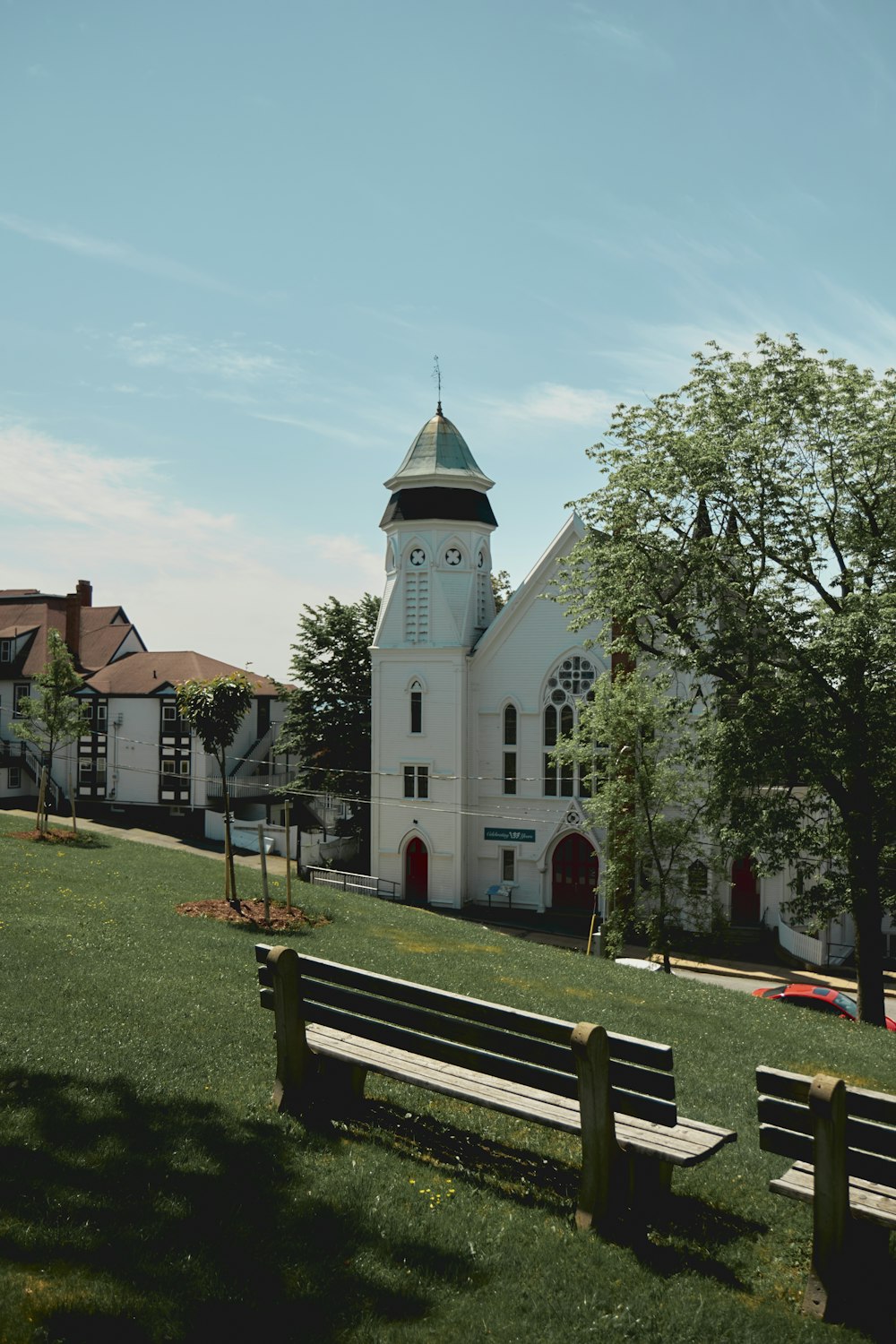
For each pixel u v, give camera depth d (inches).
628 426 1180.5
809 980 1609.3
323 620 2470.5
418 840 2186.3
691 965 1724.9
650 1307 229.6
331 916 923.4
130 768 2522.1
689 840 1530.5
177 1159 283.7
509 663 2138.3
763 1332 222.8
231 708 898.7
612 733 1508.4
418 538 2188.7
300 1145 302.0
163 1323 207.5
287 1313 214.8
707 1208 286.5
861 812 1069.1
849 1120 243.4
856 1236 249.1
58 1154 281.1
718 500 1101.1
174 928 752.3
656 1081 259.8
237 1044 413.1
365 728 2421.3
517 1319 221.8
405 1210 266.2
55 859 1101.7
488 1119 346.0
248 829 2332.7
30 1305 209.0
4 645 2667.3
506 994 655.1
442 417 2250.2
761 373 1107.3
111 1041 400.8
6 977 505.7
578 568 1286.9
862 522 1082.7
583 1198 266.7
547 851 2101.4
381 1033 308.5
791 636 1059.3
